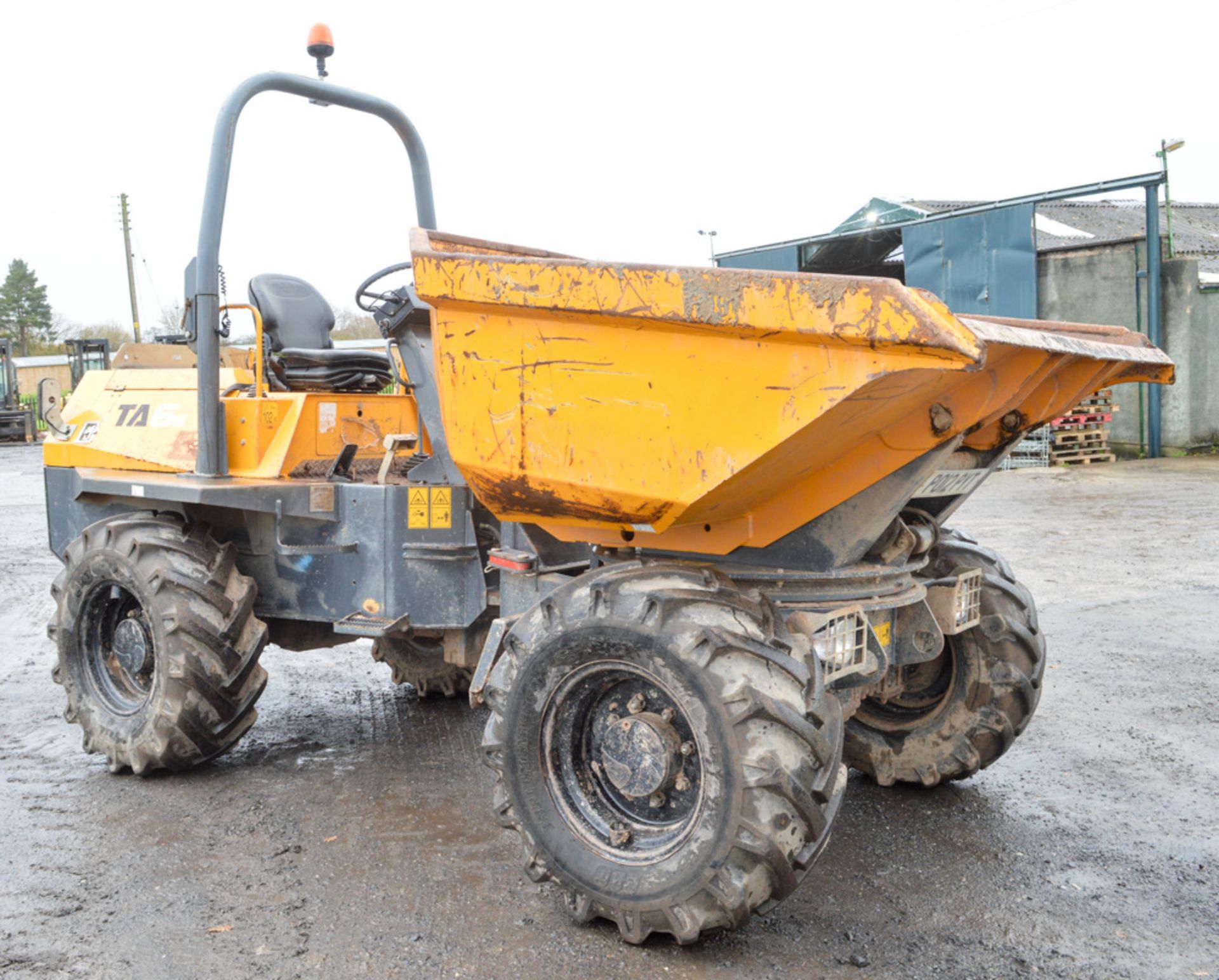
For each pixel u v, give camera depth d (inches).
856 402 96.6
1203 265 789.2
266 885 131.8
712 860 105.7
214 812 156.5
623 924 114.0
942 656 158.9
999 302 689.6
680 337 103.6
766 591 121.3
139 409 193.5
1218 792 158.9
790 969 110.8
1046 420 130.3
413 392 165.8
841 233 764.6
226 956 114.2
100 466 194.1
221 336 176.7
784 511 118.4
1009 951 114.2
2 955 114.5
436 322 123.4
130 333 2253.9
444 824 151.9
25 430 1217.4
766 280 95.0
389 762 180.2
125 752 169.0
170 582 163.3
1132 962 111.8
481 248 146.3
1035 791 160.4
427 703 217.3
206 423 167.0
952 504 141.9
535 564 137.9
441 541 160.9
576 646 114.3
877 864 136.1
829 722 108.3
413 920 122.1
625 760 115.6
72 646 181.9
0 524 494.6
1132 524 421.1
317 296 203.6
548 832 119.3
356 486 162.9
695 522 119.1
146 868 137.0
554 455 116.3
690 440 105.7
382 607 161.2
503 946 116.0
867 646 125.0
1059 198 668.7
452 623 161.5
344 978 109.6
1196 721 190.9
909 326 86.3
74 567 178.9
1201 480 560.1
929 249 722.2
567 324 112.0
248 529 177.5
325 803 160.4
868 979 109.0
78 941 117.6
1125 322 691.4
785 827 104.2
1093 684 213.8
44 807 159.2
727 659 106.2
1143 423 701.9
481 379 120.6
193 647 163.5
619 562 126.0
